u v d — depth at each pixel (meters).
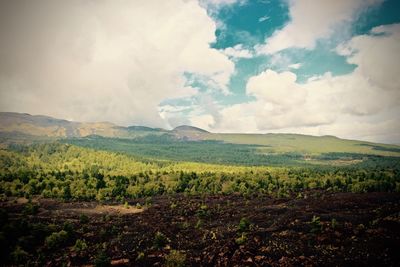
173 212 109.62
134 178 166.88
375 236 74.19
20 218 96.88
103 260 70.69
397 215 84.44
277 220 92.00
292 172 183.75
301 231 81.38
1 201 119.88
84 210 113.19
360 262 63.97
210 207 114.00
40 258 73.25
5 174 149.38
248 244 75.56
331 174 169.62
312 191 136.25
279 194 129.25
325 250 70.19
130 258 73.94
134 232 89.06
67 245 80.81
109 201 130.12
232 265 68.00
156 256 74.38
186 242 81.88
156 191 147.38
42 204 118.88
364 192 124.94
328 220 87.06
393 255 65.25
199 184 155.38
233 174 175.00
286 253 70.31
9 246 76.06
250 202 121.19
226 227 90.25
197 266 69.19
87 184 145.00
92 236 86.12
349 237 75.50
